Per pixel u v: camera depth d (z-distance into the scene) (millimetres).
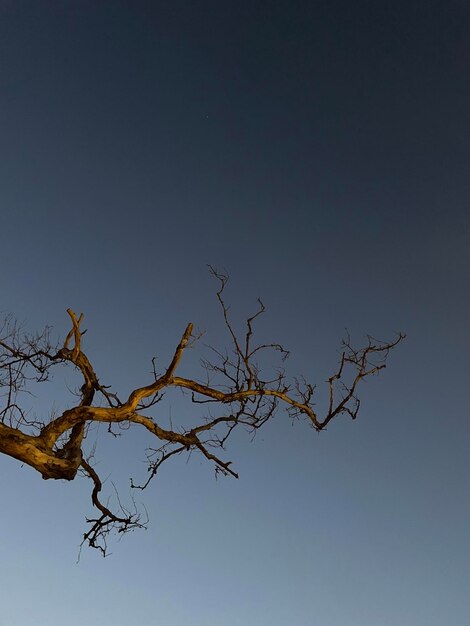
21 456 11719
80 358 13484
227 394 13750
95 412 12484
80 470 13500
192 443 13602
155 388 13180
